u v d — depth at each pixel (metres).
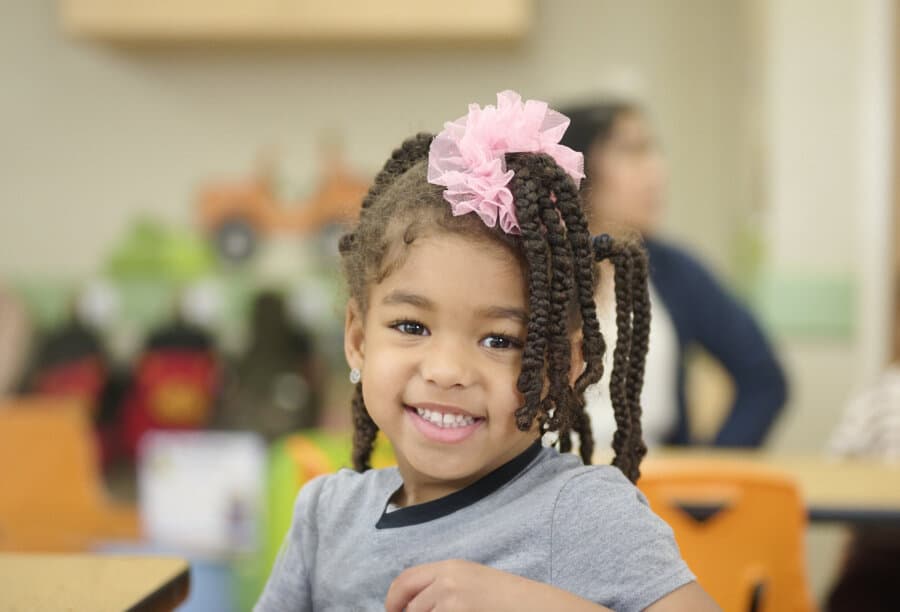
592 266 0.82
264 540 1.98
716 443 2.09
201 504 2.35
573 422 0.85
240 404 3.34
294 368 3.44
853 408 2.14
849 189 3.03
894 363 2.95
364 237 0.84
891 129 2.95
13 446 2.37
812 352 3.10
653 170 2.07
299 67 3.92
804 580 1.38
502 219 0.77
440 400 0.76
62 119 3.96
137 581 0.80
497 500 0.80
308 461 1.40
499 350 0.78
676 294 2.07
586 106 2.06
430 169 0.81
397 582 0.73
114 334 3.79
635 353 0.89
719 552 1.40
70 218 3.98
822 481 1.68
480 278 0.77
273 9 3.57
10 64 3.96
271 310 3.49
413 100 3.89
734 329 2.09
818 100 3.04
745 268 3.55
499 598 0.69
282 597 0.90
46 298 3.98
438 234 0.78
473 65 3.87
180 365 3.62
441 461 0.78
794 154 3.06
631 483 0.81
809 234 3.07
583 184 0.94
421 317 0.78
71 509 2.39
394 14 3.55
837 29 3.02
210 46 3.88
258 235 3.88
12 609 0.73
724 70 3.78
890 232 2.96
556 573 0.75
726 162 3.78
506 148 0.80
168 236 3.81
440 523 0.80
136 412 3.62
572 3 3.83
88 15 3.60
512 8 3.53
